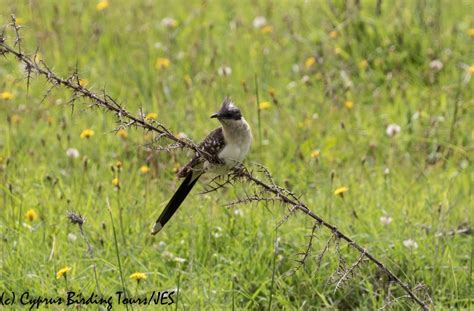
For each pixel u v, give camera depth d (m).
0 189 12.42
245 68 17.39
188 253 11.27
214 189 8.53
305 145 14.06
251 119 15.16
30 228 11.43
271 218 11.72
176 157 13.34
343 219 11.95
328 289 10.65
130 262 10.96
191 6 21.25
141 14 20.53
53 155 14.09
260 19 19.11
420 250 11.13
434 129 14.58
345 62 17.28
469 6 19.39
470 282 10.46
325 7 19.61
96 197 12.46
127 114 8.13
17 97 16.22
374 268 10.87
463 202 12.54
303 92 16.42
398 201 12.39
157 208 12.23
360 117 15.38
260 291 10.62
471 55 17.25
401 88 15.88
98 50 18.64
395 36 17.45
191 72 17.38
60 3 21.45
